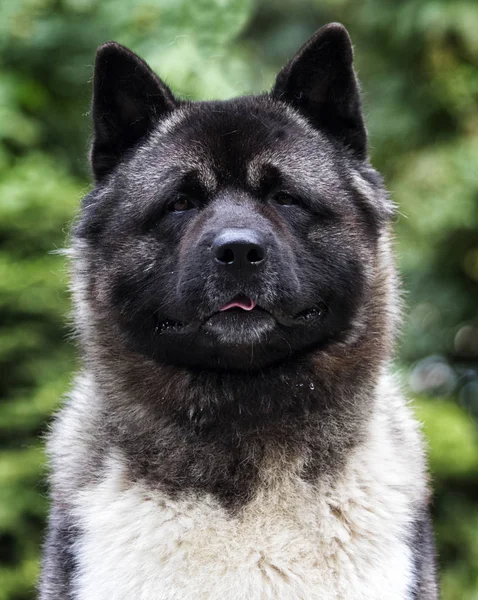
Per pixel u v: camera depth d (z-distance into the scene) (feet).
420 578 21.25
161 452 21.49
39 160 41.01
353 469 21.17
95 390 23.08
